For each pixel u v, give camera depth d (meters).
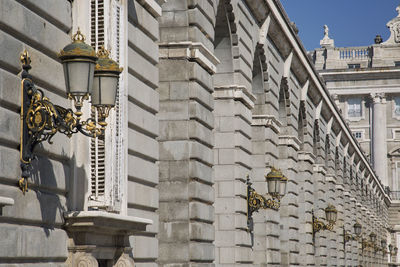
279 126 29.56
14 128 10.74
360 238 60.22
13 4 10.82
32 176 11.25
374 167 91.44
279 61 30.88
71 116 11.02
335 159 49.78
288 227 32.47
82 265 12.36
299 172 36.91
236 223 23.20
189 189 18.81
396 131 91.81
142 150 15.58
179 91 19.17
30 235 11.12
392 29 93.38
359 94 92.12
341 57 94.69
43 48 11.78
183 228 18.69
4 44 10.59
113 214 12.80
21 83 10.97
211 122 20.36
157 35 16.77
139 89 15.48
